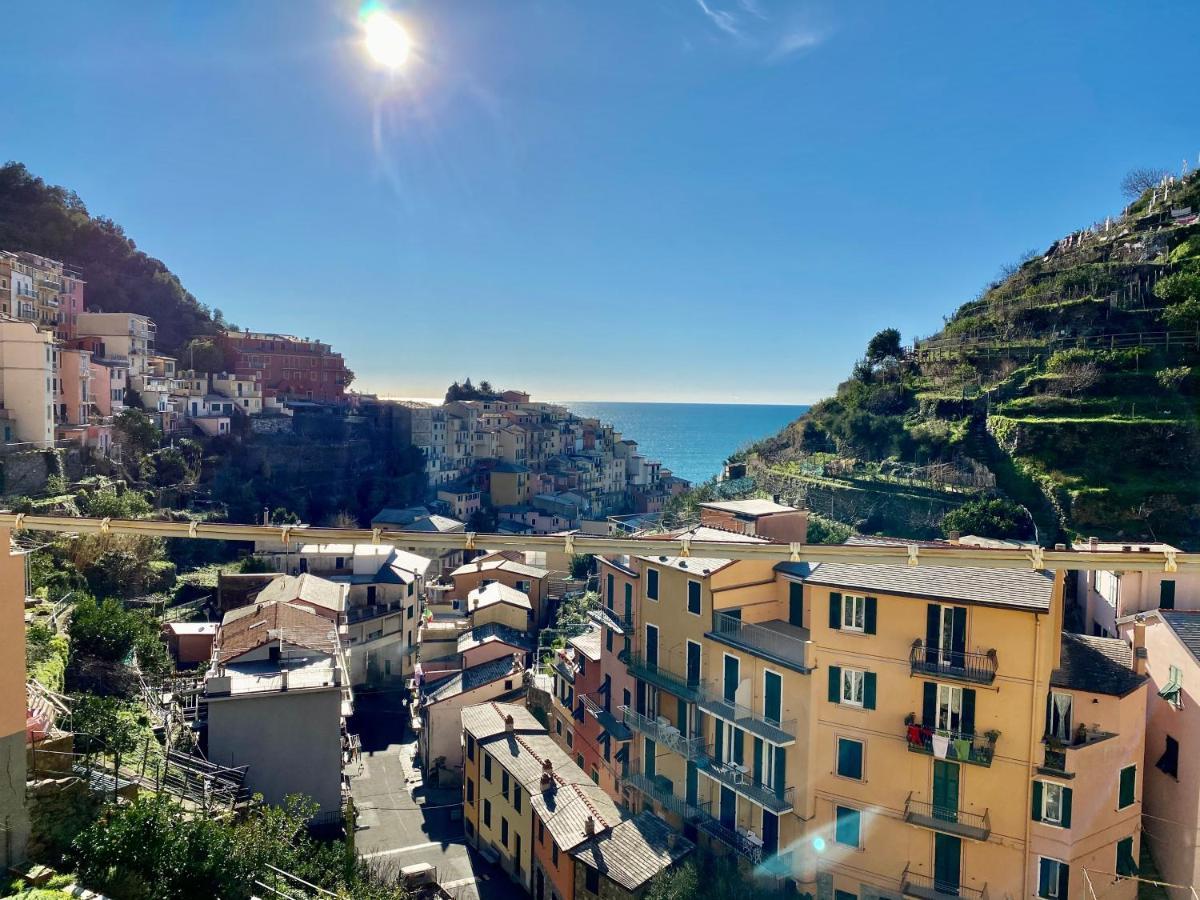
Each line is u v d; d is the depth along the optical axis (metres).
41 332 83.12
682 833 38.19
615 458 181.62
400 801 51.62
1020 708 29.03
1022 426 74.75
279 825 29.86
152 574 72.75
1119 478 67.69
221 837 23.89
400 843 46.31
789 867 33.09
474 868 43.50
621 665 43.84
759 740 34.84
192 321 150.75
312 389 152.25
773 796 33.72
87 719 28.94
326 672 43.03
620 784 43.34
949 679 29.83
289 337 161.12
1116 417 72.12
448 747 54.34
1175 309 80.44
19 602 21.83
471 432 160.25
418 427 145.75
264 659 44.53
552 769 41.56
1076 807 28.11
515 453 163.62
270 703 40.16
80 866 22.16
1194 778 29.19
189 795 31.50
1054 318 92.44
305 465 125.00
